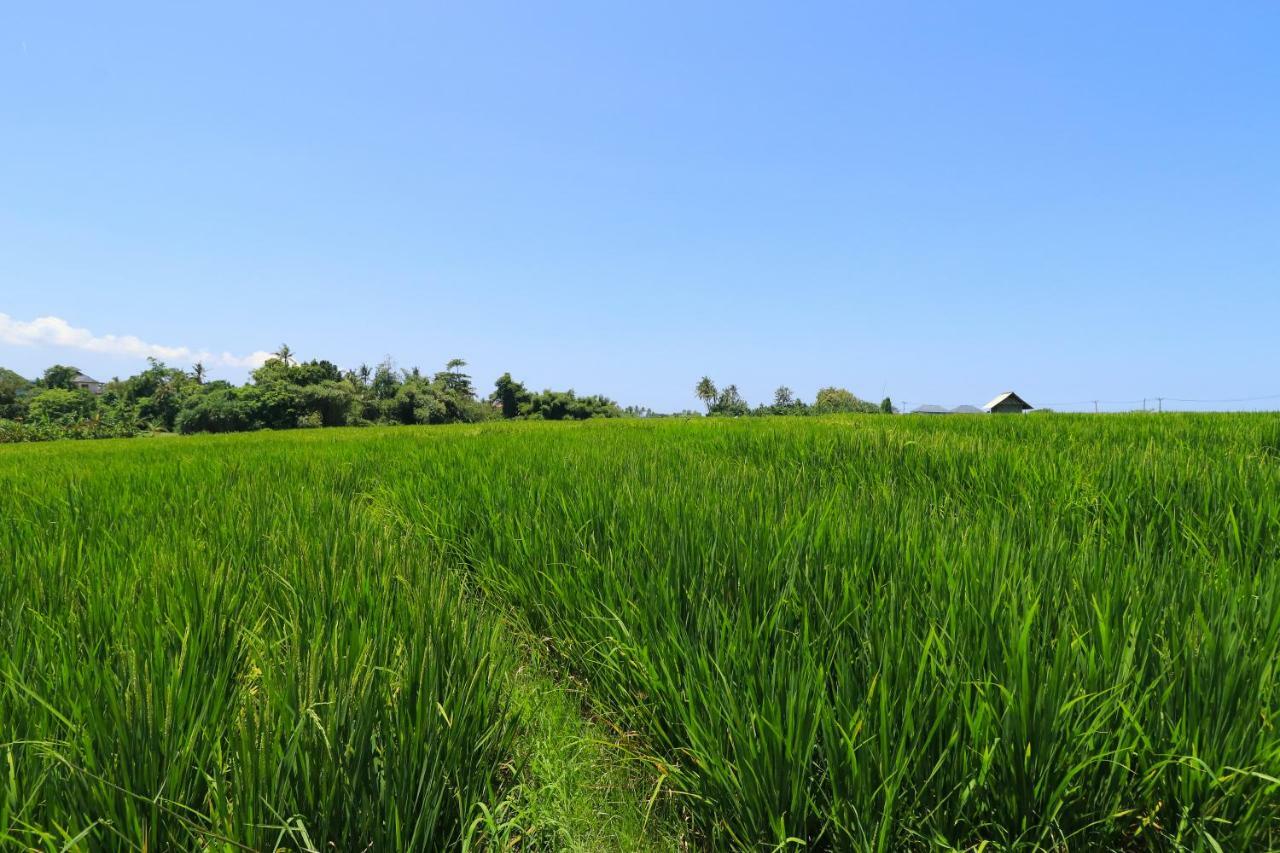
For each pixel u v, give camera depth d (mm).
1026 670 1583
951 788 1559
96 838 1358
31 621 2299
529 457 6785
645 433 11141
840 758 1603
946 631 1938
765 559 2635
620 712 2352
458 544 4113
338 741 1568
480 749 1855
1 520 4148
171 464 7785
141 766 1493
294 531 3561
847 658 1888
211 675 1957
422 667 1887
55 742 1521
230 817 1455
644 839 1830
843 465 5641
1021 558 2490
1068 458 4961
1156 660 1788
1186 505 3572
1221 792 1465
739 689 1875
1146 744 1525
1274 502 3279
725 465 5633
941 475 5059
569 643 2711
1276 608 1965
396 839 1460
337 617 2355
